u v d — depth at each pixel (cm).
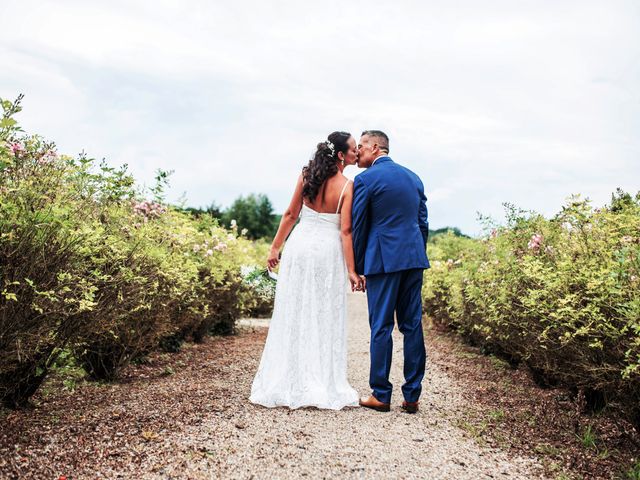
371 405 412
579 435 360
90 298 319
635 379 309
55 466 270
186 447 303
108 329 399
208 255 675
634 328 297
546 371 443
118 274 374
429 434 355
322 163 425
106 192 402
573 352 361
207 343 714
